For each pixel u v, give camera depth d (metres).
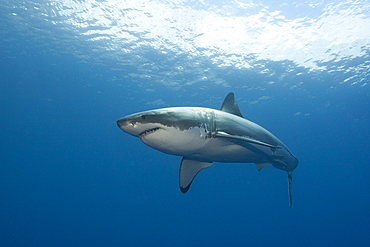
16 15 13.62
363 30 12.73
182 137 2.59
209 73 17.81
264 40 13.84
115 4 12.16
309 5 11.77
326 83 18.75
